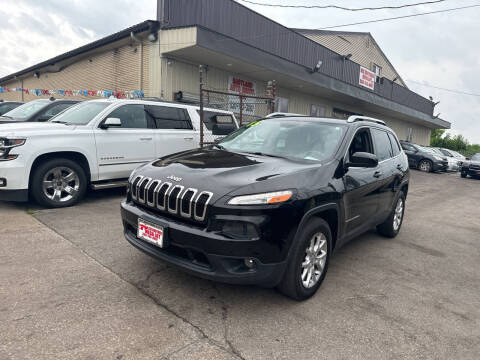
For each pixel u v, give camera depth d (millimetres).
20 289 2938
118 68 13281
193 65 12391
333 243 3426
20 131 5023
